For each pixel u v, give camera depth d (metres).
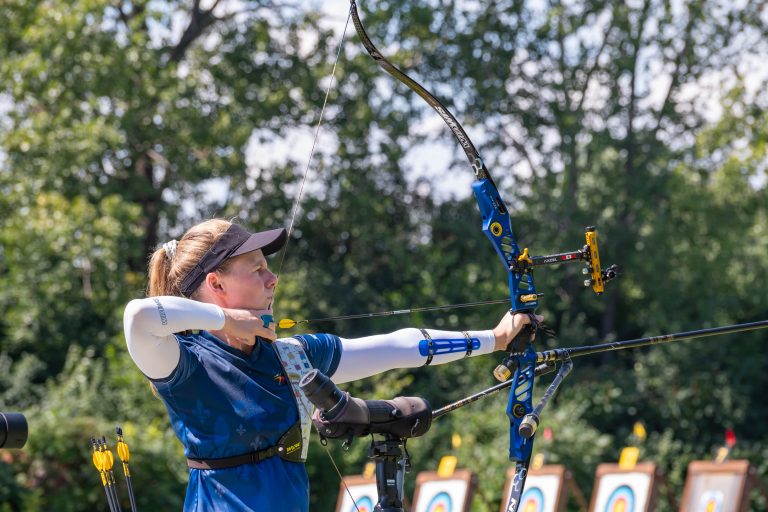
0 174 33.09
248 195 37.62
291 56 38.06
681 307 38.50
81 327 33.34
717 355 36.28
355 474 25.55
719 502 16.97
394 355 5.61
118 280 32.06
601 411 35.22
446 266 38.66
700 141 35.91
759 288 38.03
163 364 4.95
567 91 38.66
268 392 5.14
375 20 37.19
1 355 33.94
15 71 32.38
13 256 31.38
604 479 17.36
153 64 33.75
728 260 38.28
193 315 4.85
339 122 38.38
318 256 39.25
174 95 33.62
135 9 37.88
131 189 34.62
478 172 5.91
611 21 38.03
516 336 5.75
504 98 38.41
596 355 38.44
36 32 32.34
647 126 39.19
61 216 31.27
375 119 37.84
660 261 37.62
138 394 26.50
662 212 38.09
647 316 37.84
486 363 32.38
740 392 36.00
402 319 36.00
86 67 32.78
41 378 33.19
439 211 39.78
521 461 5.65
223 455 5.08
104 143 32.97
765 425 36.53
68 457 20.44
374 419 5.14
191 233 5.39
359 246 39.28
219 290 5.23
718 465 17.20
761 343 37.72
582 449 28.61
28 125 33.25
